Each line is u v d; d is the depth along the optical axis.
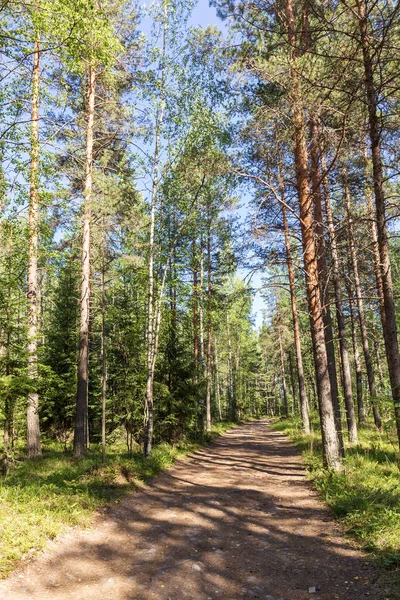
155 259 15.91
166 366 16.98
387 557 5.17
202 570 5.36
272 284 11.48
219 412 40.53
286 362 46.53
